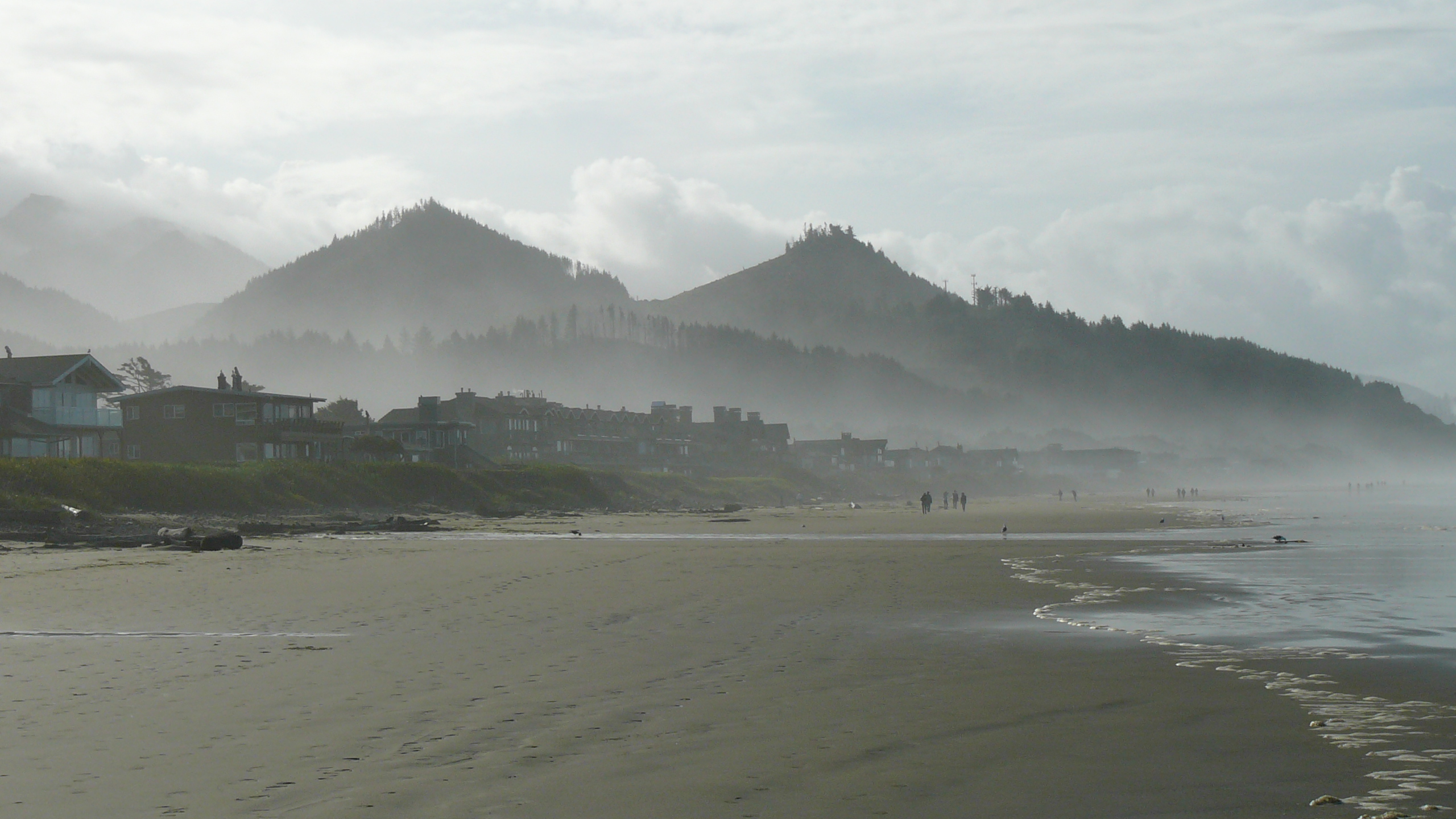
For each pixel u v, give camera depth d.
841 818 9.63
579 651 19.00
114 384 89.50
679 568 37.41
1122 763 11.54
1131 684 16.03
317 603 26.16
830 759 11.63
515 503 101.88
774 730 12.98
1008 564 39.72
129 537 45.75
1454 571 36.22
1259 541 55.09
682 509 122.25
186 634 20.98
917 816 9.72
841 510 130.38
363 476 89.62
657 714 13.85
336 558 40.84
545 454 161.75
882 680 16.28
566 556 42.94
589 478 122.88
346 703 14.41
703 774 11.02
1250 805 10.08
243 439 97.75
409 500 91.31
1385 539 56.59
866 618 23.91
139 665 17.27
